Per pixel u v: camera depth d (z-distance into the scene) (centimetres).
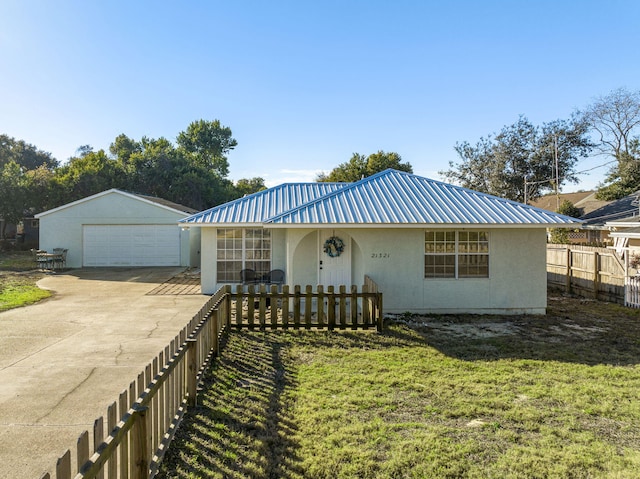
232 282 1452
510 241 1170
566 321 1077
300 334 914
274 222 1077
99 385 601
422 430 476
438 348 819
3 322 1006
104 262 2336
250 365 703
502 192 3975
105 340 846
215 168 6303
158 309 1177
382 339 880
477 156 4116
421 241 1159
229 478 378
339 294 948
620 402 562
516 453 427
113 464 296
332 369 686
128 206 2338
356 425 485
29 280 1788
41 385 600
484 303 1166
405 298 1158
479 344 850
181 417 489
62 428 471
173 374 470
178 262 2358
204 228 1445
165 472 385
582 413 528
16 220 3241
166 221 2350
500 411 530
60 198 3394
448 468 399
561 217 1148
